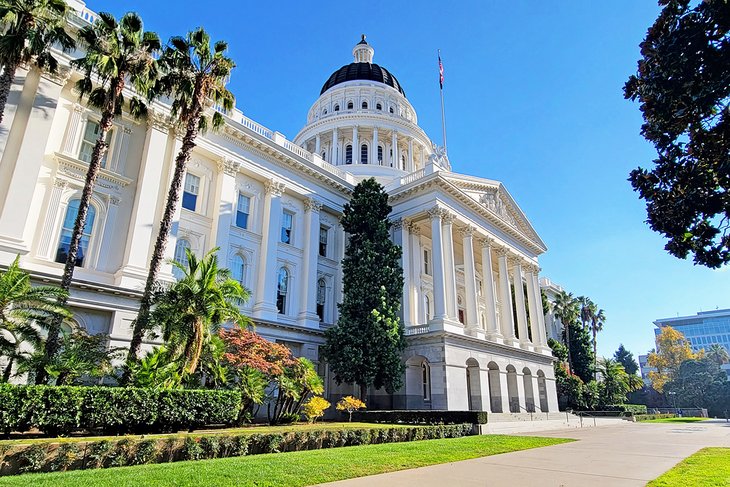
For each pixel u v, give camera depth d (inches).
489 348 1499.8
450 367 1283.2
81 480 336.5
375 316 1169.4
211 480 355.3
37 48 730.8
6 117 810.2
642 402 3927.2
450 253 1470.2
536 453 628.4
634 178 435.2
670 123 404.5
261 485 352.5
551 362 1910.7
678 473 444.8
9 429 482.6
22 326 621.0
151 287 758.5
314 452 548.7
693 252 409.4
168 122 1056.8
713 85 368.8
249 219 1258.0
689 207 396.5
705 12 367.6
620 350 4234.7
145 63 802.8
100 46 784.9
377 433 713.6
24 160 810.8
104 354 697.0
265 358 903.7
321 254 1470.2
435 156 1621.6
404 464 486.9
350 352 1133.1
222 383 813.9
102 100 812.0
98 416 538.9
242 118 1277.1
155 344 885.8
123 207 977.5
